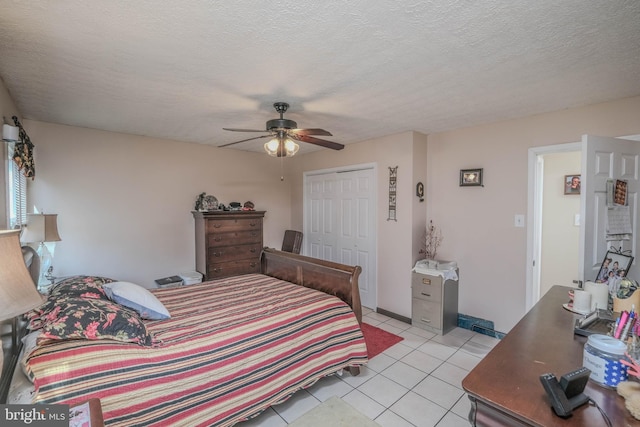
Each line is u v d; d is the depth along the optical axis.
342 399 2.29
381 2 1.35
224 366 1.80
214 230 4.32
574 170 3.77
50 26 1.53
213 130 3.69
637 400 0.92
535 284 3.33
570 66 1.99
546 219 3.98
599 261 2.29
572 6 1.38
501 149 3.31
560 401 0.94
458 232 3.67
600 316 1.62
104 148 3.71
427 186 3.93
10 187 2.42
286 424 2.02
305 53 1.82
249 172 5.11
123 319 1.71
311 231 5.23
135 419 1.49
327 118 3.16
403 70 2.05
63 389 1.36
